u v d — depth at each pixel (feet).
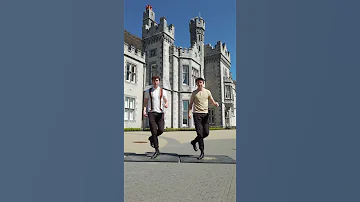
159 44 63.82
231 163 12.73
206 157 14.58
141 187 8.29
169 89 63.93
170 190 7.95
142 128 55.88
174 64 66.44
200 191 7.88
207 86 85.15
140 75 58.23
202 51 82.58
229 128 81.46
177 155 15.53
